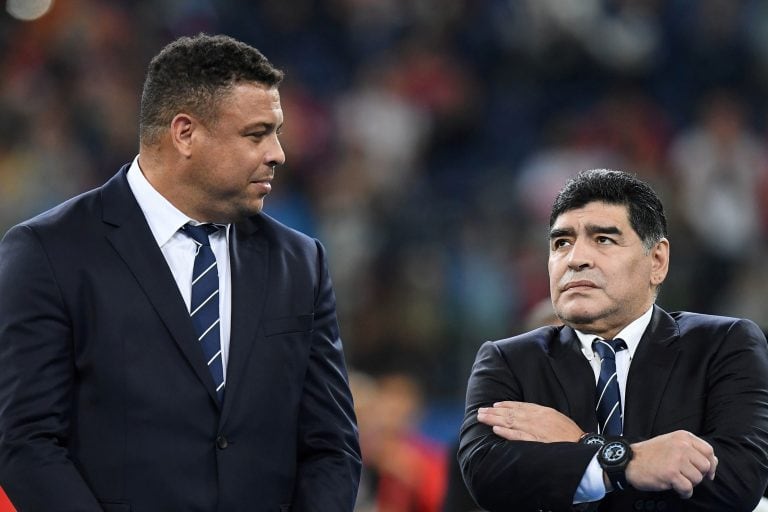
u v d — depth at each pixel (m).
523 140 48.22
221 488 13.55
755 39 52.06
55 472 13.09
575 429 13.54
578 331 14.26
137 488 13.35
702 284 39.03
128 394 13.46
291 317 14.34
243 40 49.31
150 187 14.21
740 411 13.55
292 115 45.81
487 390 14.30
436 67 49.12
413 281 36.25
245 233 14.60
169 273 13.91
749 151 46.53
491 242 39.03
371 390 26.03
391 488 25.09
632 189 14.03
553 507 13.17
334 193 42.53
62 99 43.72
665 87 50.81
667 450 12.80
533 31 50.84
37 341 13.45
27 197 39.53
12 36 45.91
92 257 13.80
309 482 14.18
